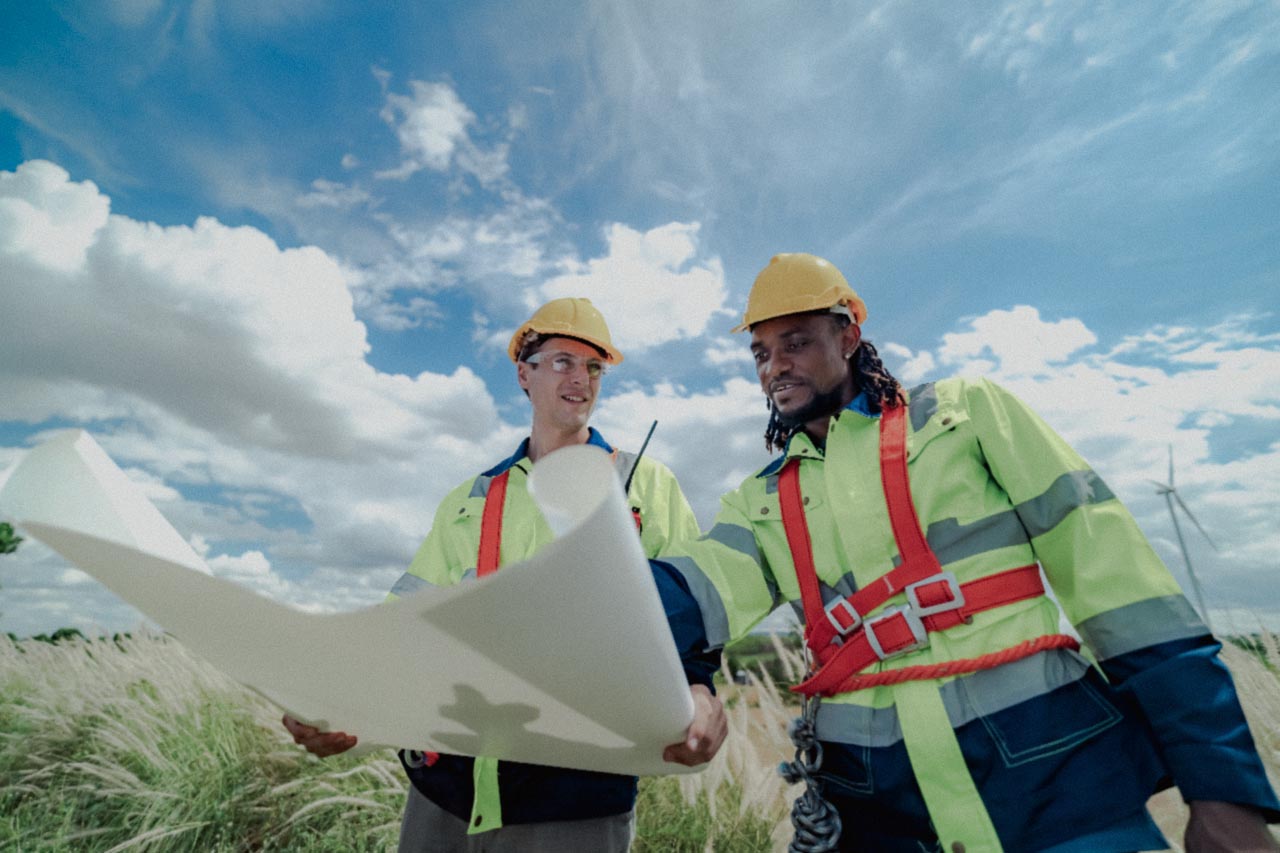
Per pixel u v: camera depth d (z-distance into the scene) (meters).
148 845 3.94
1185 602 1.24
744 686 3.94
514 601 0.76
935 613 1.40
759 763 3.75
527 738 1.19
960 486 1.49
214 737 4.70
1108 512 1.35
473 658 0.87
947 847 1.27
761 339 1.78
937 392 1.63
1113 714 1.31
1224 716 1.15
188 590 0.84
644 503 2.51
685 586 1.69
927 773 1.32
